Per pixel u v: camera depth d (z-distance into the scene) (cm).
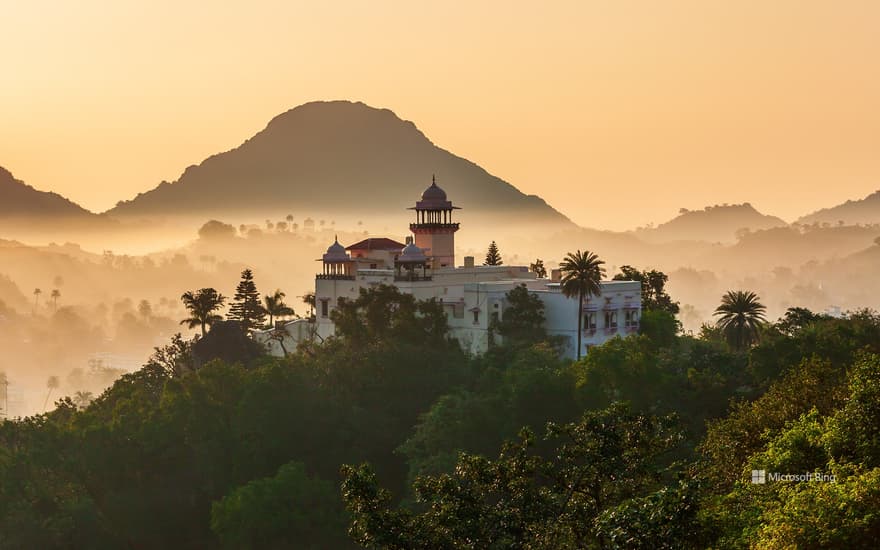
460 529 5059
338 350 14012
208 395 12744
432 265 16500
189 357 15875
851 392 6078
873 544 4691
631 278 17162
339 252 16462
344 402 12950
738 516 5156
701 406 11588
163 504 11825
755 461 5819
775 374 11706
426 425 11562
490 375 12612
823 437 5684
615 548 4516
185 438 12375
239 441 12206
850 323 13250
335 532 10706
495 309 14812
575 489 5191
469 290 14912
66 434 12188
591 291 14300
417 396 13050
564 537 5044
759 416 6956
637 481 5253
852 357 11125
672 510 4569
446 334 14888
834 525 4731
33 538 11012
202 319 17400
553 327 14912
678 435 5472
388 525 5075
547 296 14950
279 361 13375
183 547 11694
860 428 5659
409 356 13400
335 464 12119
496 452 11031
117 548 11500
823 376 7338
